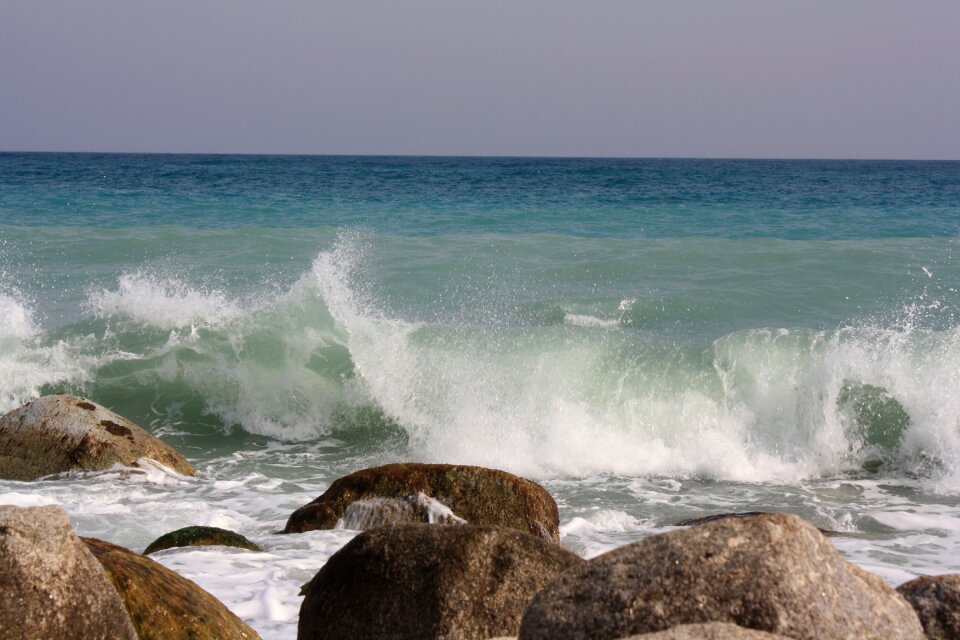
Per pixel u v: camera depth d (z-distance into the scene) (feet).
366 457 32.73
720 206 85.92
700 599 9.08
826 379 33.42
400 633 11.97
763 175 176.14
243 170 183.11
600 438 32.78
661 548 9.62
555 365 35.73
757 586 9.11
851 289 48.16
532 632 9.38
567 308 43.70
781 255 55.52
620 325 42.01
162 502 25.09
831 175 181.78
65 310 44.04
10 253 55.42
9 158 338.13
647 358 35.65
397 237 62.08
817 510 26.78
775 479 30.58
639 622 9.02
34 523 11.09
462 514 21.81
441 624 11.82
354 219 74.13
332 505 22.47
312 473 30.66
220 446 33.91
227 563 19.33
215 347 37.88
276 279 49.52
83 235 61.21
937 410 32.07
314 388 36.22
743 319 42.96
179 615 12.93
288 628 15.85
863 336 34.99
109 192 97.19
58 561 10.93
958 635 10.50
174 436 34.73
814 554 9.49
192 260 54.08
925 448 31.68
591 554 21.53
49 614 10.63
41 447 27.25
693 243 59.72
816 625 8.95
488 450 32.76
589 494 28.43
